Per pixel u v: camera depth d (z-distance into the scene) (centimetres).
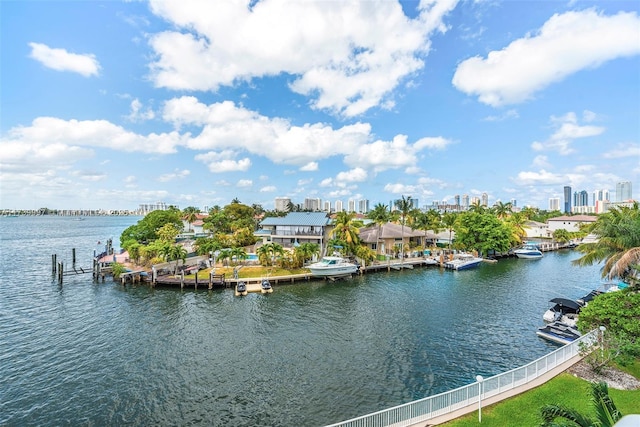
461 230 7556
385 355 2597
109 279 5412
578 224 11244
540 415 1040
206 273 5412
